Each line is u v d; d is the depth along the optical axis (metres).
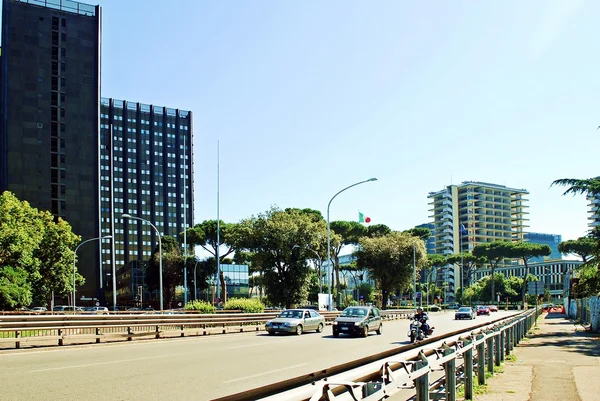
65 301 97.19
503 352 15.85
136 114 156.25
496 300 123.38
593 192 28.72
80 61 105.75
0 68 102.50
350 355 17.45
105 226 145.50
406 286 79.88
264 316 35.31
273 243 61.69
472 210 179.00
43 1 104.62
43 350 18.81
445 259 134.00
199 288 89.62
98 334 22.08
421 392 6.16
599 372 13.52
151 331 25.06
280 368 13.79
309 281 63.47
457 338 9.06
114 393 9.81
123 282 121.19
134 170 152.75
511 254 121.12
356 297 128.00
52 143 101.19
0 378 11.63
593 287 30.61
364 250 79.69
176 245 98.31
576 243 85.62
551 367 14.53
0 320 18.53
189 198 159.88
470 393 9.38
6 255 49.47
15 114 99.00
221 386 10.72
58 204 99.62
